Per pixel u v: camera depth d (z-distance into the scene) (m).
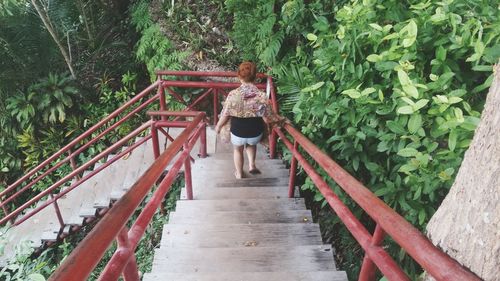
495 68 1.38
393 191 2.59
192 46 7.20
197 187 4.29
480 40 1.99
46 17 7.24
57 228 5.24
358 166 3.03
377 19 2.86
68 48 8.08
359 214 3.36
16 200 7.51
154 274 2.62
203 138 5.19
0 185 7.64
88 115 8.02
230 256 2.89
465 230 1.33
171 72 5.87
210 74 5.89
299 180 4.74
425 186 2.11
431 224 1.59
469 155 1.37
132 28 8.85
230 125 4.08
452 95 2.04
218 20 7.22
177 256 2.88
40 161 7.76
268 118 3.84
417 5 2.43
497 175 1.19
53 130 7.71
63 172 7.38
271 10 5.71
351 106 2.97
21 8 7.51
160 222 5.00
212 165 5.07
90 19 8.72
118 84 8.44
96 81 8.28
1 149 7.67
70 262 1.08
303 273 2.62
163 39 7.42
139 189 1.73
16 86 7.71
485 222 1.24
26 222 5.51
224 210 3.70
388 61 2.44
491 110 1.26
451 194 1.47
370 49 2.89
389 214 1.45
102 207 5.36
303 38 5.32
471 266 1.31
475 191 1.29
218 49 7.21
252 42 6.33
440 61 2.23
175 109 7.29
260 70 6.33
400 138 2.44
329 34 3.42
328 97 3.21
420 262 1.18
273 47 5.43
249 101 3.79
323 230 4.49
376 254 1.58
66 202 5.67
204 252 2.92
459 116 1.87
